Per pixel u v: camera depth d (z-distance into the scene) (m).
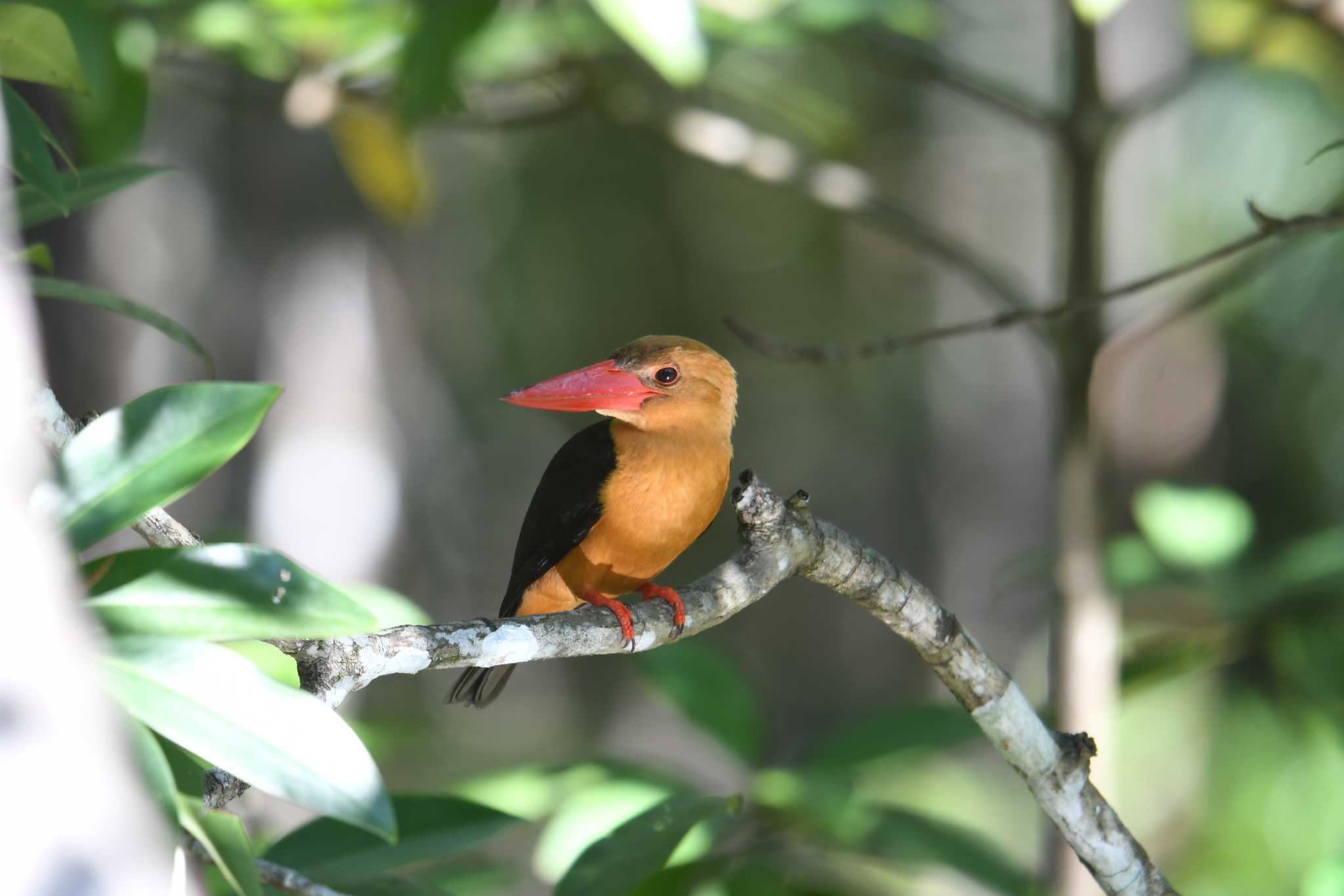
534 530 7.12
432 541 19.58
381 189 10.15
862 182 10.09
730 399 7.18
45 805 2.47
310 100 9.28
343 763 3.35
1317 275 18.31
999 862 6.16
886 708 6.82
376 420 12.34
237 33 8.93
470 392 21.42
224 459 3.71
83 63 6.59
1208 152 18.00
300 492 11.82
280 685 3.41
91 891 2.46
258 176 11.38
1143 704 17.94
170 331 5.01
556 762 7.22
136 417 3.73
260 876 4.02
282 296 11.56
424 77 6.99
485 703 7.51
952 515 20.00
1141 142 15.36
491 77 10.01
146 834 2.66
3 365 2.84
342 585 7.08
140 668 3.32
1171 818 17.50
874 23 9.81
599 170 20.56
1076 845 5.79
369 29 8.77
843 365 21.28
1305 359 18.94
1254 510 19.27
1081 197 9.18
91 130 7.67
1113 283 15.44
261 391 3.78
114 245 10.41
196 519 11.52
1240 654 8.62
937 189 18.56
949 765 18.84
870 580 5.47
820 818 5.98
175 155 10.98
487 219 20.61
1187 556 8.86
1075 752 5.68
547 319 21.47
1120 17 14.23
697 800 5.59
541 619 5.35
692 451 6.96
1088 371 9.14
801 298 21.69
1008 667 19.39
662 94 11.08
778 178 10.16
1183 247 18.03
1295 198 17.78
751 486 5.36
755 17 8.95
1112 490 18.25
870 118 18.70
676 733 21.34
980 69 17.78
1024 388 19.45
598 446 7.01
